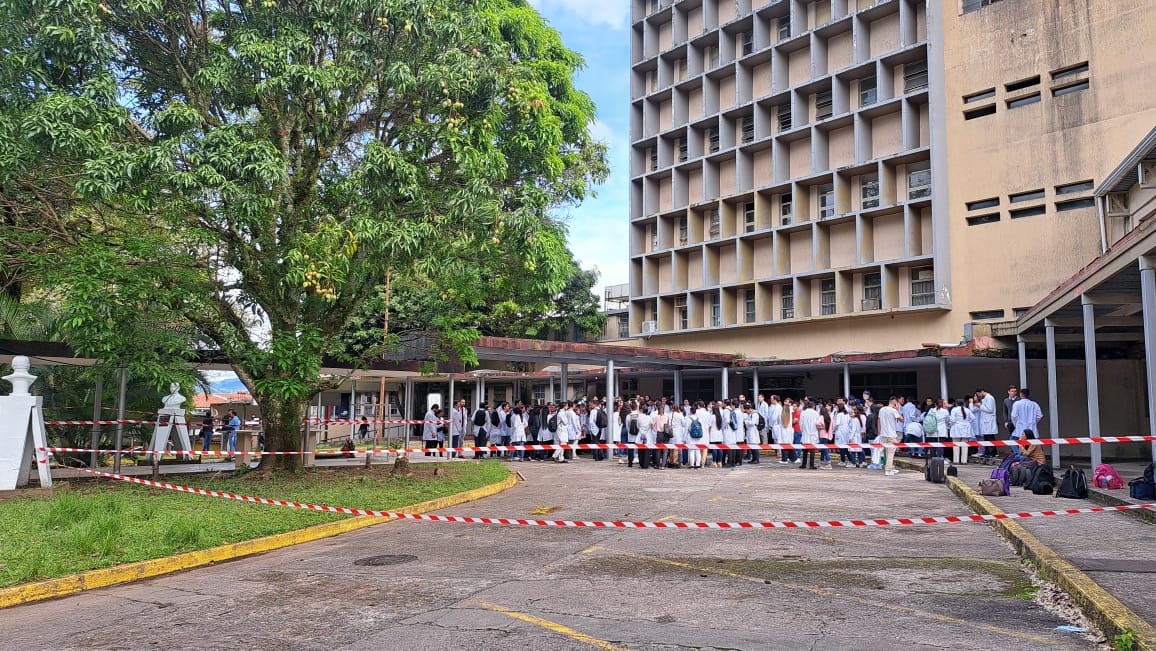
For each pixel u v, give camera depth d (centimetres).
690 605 625
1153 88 2297
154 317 1315
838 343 2978
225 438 2666
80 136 1077
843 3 3045
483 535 996
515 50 1811
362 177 1249
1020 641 516
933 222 2653
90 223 1377
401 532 1034
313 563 836
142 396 1931
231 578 770
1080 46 2453
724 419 2108
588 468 2067
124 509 1055
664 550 872
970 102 2705
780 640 526
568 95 1916
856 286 2955
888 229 2878
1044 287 2467
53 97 1088
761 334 3241
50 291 1479
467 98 1380
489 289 1627
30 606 678
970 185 2664
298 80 1226
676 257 3562
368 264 1291
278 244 1379
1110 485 1228
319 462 2122
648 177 3747
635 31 3891
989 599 632
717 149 3509
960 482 1466
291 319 1450
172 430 1955
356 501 1212
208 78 1243
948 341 2661
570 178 2219
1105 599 562
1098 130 2397
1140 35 2334
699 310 3497
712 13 3531
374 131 1488
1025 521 981
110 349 1227
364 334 2950
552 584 707
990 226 2611
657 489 1505
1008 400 1983
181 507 1106
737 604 626
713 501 1298
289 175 1357
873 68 2895
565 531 1019
